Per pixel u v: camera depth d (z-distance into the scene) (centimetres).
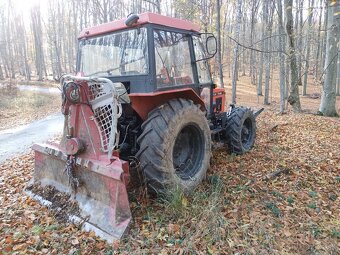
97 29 382
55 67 3928
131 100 328
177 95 374
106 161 295
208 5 1366
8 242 273
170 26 360
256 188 376
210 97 475
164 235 275
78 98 303
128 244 262
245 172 430
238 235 275
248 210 321
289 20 796
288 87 1324
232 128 501
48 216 318
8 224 306
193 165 379
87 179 312
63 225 300
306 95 2102
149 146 317
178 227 284
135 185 362
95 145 304
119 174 277
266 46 1752
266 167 450
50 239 277
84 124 310
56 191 348
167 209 307
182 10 1309
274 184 391
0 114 1342
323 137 636
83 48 405
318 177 414
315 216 316
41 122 1127
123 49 358
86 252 257
